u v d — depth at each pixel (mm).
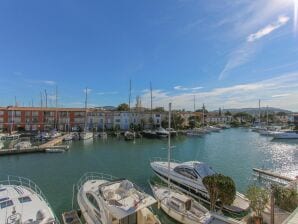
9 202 12992
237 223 11258
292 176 25375
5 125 72688
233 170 28578
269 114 140500
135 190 12805
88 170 27641
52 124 77688
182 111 105188
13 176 24969
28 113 75812
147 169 28031
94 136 63156
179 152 42219
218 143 54781
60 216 14523
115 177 24047
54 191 19453
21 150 38938
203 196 16516
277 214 12188
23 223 10461
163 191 16922
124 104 103000
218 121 128000
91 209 12570
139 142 55344
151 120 81688
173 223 13484
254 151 43500
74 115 80062
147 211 12398
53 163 31891
